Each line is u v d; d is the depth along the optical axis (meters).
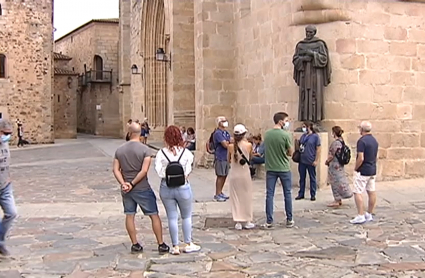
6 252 6.75
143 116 33.75
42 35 36.06
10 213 6.72
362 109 12.95
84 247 7.21
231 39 17.72
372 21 12.98
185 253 6.80
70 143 37.16
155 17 31.20
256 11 15.88
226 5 17.64
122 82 42.88
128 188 6.64
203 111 17.55
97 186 14.06
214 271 5.98
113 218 9.54
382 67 13.09
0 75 34.94
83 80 55.16
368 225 8.50
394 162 13.30
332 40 12.86
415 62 13.39
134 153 6.66
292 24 13.76
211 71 17.56
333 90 12.84
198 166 17.73
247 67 16.67
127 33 42.59
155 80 31.80
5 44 34.88
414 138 13.46
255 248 7.05
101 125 52.25
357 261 6.32
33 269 6.13
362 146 8.60
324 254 6.67
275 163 8.41
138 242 7.42
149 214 6.79
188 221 6.85
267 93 15.29
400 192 11.73
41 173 17.50
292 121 13.95
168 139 6.69
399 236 7.65
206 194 12.08
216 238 7.71
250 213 8.40
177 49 23.05
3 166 6.67
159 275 5.84
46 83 36.38
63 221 9.27
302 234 7.91
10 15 34.91
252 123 16.39
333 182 10.30
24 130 35.69
